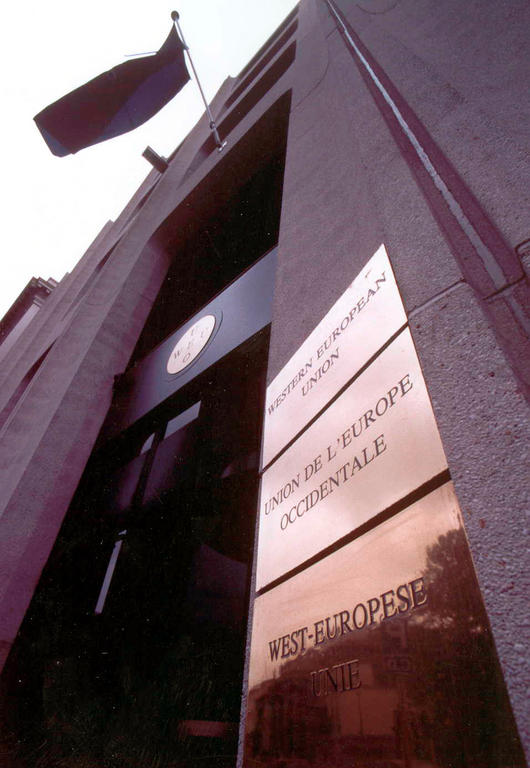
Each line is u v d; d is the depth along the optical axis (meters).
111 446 8.11
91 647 6.86
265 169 10.21
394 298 2.21
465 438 1.48
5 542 6.31
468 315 1.77
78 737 4.98
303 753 1.54
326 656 1.65
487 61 3.54
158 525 7.05
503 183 2.48
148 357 8.80
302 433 2.51
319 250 3.59
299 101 6.54
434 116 3.45
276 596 2.13
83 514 7.87
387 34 5.41
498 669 1.07
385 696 1.33
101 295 10.77
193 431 6.62
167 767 4.42
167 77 10.20
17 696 5.75
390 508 1.64
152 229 11.57
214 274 12.32
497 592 1.16
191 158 13.49
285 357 3.22
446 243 2.12
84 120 9.72
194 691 5.47
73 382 8.34
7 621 5.86
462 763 1.05
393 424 1.82
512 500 1.26
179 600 7.37
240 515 6.61
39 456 7.29
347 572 1.72
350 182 3.68
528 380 1.58
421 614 1.34
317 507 2.09
